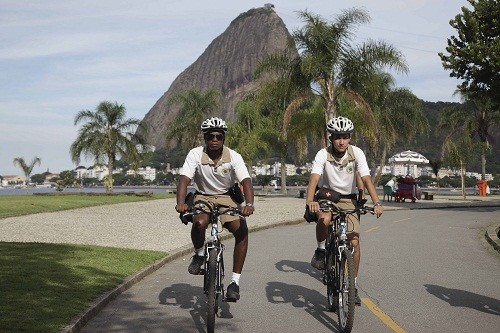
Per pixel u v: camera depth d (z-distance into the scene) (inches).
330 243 290.2
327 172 294.2
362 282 377.4
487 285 371.2
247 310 297.7
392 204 1477.6
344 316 254.7
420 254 516.1
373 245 580.1
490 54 1073.5
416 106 2139.5
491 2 1106.1
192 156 269.3
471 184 5354.3
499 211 1189.7
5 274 337.7
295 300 321.7
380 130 1980.8
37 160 2657.5
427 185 5447.8
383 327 266.7
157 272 410.0
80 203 1169.4
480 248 572.7
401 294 339.9
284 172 2365.9
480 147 1827.0
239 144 2233.0
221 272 266.4
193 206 268.4
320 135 1550.2
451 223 869.8
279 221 844.6
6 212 888.3
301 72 1359.5
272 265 444.5
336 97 1371.8
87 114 1962.4
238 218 272.5
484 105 2230.6
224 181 271.1
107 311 289.0
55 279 333.1
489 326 268.8
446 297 332.8
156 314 286.0
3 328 228.5
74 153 1955.0
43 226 702.5
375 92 1375.5
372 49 1327.5
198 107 2306.8
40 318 247.4
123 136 1974.7
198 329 260.1
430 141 4928.6
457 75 1153.4
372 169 2153.1
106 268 383.6
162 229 700.7
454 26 1138.0
